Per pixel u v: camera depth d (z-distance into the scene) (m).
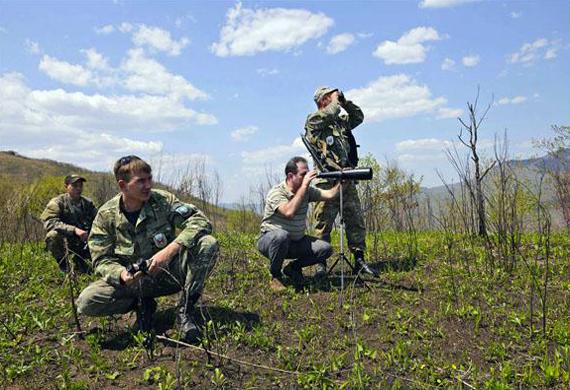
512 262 5.64
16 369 3.38
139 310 3.99
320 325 4.28
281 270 5.59
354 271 5.77
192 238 3.86
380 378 3.35
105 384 3.24
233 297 5.07
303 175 5.14
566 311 4.43
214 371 3.40
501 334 4.04
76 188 6.45
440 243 7.05
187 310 3.89
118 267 3.79
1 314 4.51
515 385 3.24
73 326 4.22
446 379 3.32
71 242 6.09
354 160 5.89
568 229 6.86
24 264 6.29
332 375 3.40
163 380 3.28
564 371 3.33
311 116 5.67
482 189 6.71
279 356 3.63
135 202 3.91
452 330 4.15
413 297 4.91
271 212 5.23
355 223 5.72
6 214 7.69
